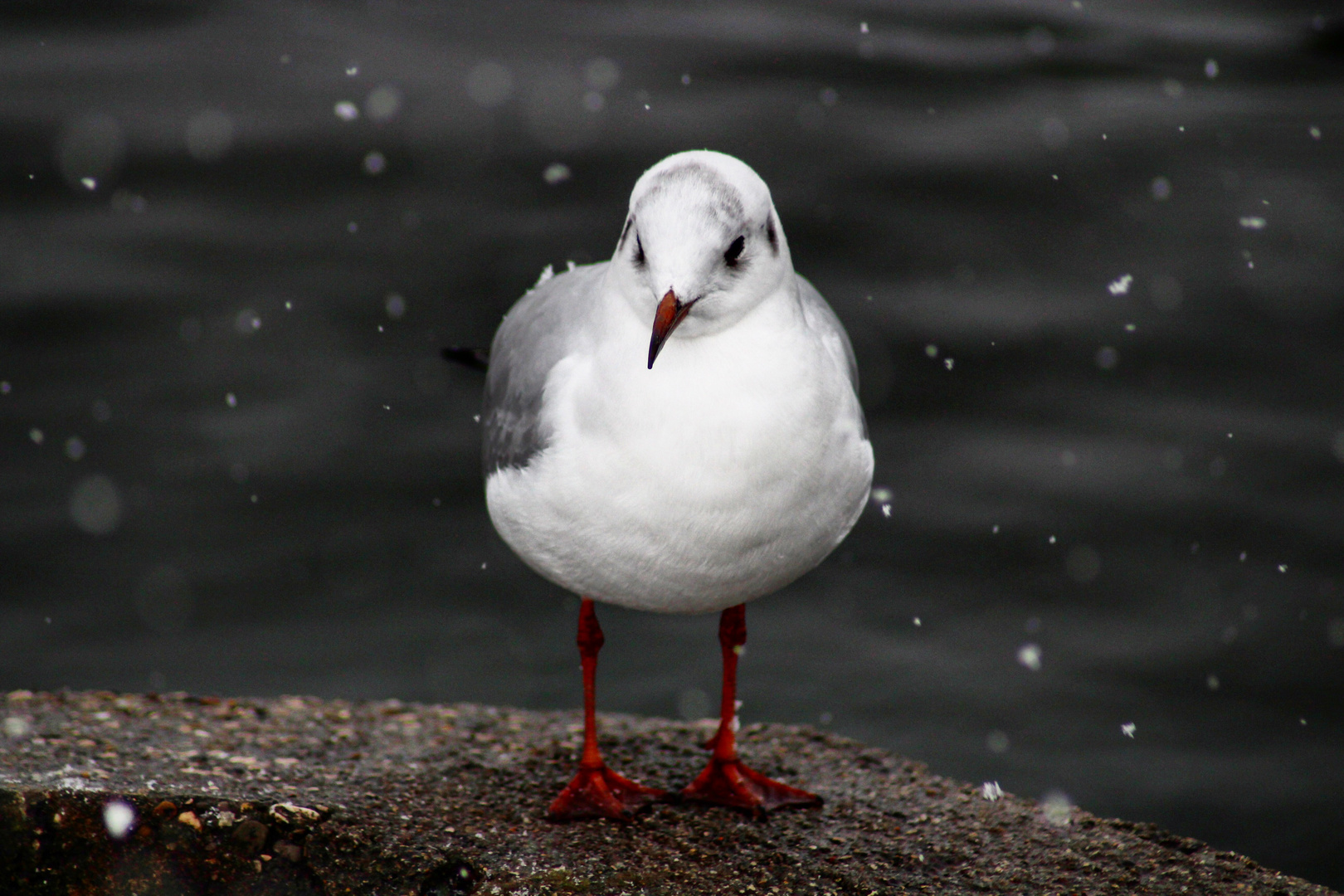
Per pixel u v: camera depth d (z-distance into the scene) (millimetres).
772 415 6496
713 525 6652
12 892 6652
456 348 10242
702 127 17125
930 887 7059
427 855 6938
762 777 8070
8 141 16312
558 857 7070
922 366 14578
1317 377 14328
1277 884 7207
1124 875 7266
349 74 17750
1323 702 11359
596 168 16438
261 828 6848
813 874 7098
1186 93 18469
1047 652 11828
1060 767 10828
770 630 12156
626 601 7375
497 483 7414
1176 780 10688
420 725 8914
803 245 15758
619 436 6582
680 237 6191
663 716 11172
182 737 8234
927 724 11141
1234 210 16250
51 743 7824
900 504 13273
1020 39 19688
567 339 7230
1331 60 19406
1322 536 12797
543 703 11328
